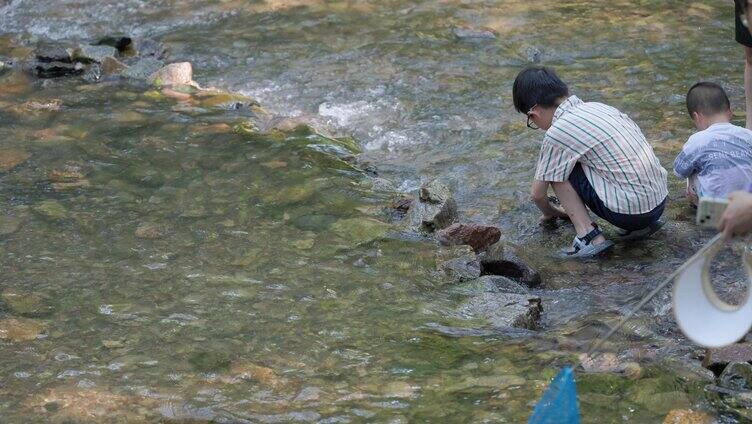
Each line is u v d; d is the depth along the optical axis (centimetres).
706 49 1190
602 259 758
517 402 572
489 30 1279
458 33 1270
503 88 1101
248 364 624
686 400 565
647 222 765
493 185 889
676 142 944
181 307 695
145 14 1379
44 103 1077
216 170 918
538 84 768
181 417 569
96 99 1091
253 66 1191
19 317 680
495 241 791
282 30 1305
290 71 1171
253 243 788
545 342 641
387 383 600
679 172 774
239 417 568
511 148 957
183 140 984
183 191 877
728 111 783
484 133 993
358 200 862
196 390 597
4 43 1271
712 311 431
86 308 693
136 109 1062
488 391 586
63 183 891
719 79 1096
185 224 818
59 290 717
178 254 771
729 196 447
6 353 638
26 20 1355
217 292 714
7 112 1052
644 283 716
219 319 680
